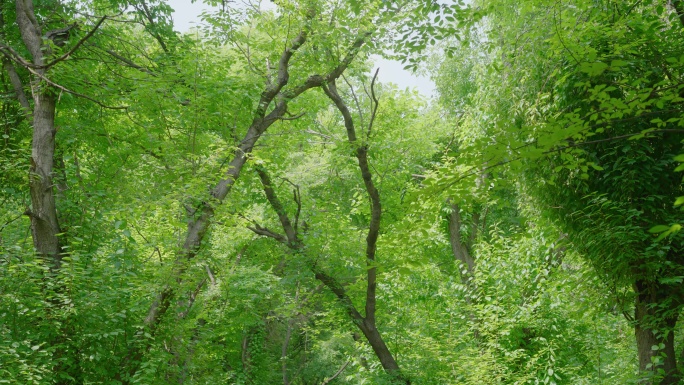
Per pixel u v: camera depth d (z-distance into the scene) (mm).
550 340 11438
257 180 12109
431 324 12531
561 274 10312
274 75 10906
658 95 5402
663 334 7590
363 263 10680
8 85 9641
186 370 8438
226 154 8289
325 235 11242
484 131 12844
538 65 9227
